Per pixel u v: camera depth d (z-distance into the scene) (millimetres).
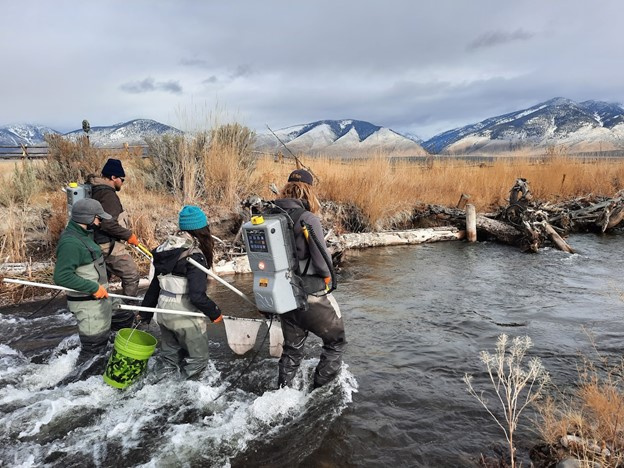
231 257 8758
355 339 5461
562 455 3016
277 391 4004
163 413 3775
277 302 3512
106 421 3652
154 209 9711
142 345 3998
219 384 4281
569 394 4051
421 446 3361
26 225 8844
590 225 13523
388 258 9914
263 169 12391
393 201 12648
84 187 5496
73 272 4129
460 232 12102
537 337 5457
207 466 3125
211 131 11188
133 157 13695
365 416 3760
